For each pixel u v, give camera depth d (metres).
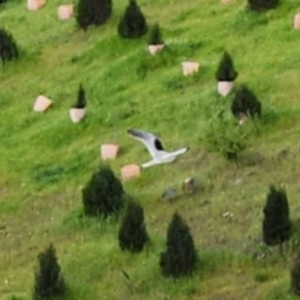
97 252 41.44
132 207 41.06
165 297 38.75
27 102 52.09
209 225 41.78
